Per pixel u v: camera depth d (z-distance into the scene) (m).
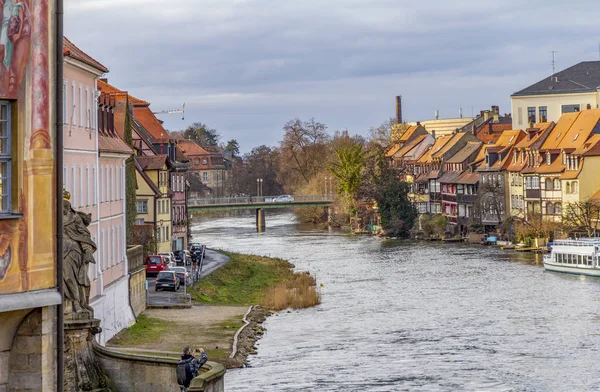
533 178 151.00
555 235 138.25
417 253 137.00
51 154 23.98
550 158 148.38
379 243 159.38
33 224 23.70
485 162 166.50
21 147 23.47
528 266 115.81
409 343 65.50
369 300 88.50
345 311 82.06
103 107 63.16
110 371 36.28
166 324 68.88
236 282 106.00
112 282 60.28
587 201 134.75
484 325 72.44
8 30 22.83
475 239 156.75
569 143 147.62
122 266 64.31
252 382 53.00
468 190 169.88
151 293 86.12
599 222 132.12
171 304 78.88
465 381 53.22
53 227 24.17
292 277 108.75
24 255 23.59
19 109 23.41
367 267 118.75
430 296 90.00
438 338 67.25
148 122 139.88
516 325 72.12
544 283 98.75
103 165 59.03
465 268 114.50
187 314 75.12
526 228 142.38
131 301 67.50
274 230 197.88
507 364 57.78
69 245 34.19
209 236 179.62
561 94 189.75
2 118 23.38
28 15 23.33
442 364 57.97
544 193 148.88
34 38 23.50
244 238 173.62
